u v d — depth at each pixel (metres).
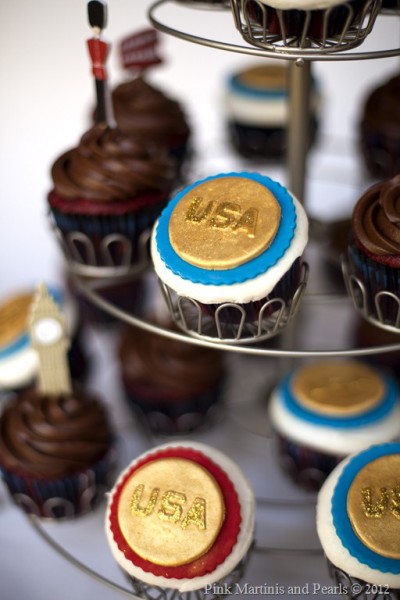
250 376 0.63
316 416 0.49
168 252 0.39
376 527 0.38
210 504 0.39
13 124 0.90
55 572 0.51
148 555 0.38
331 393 0.50
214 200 0.40
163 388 0.54
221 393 0.57
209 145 0.78
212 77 0.91
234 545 0.38
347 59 0.37
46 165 0.85
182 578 0.38
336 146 0.83
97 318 0.64
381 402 0.49
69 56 0.98
